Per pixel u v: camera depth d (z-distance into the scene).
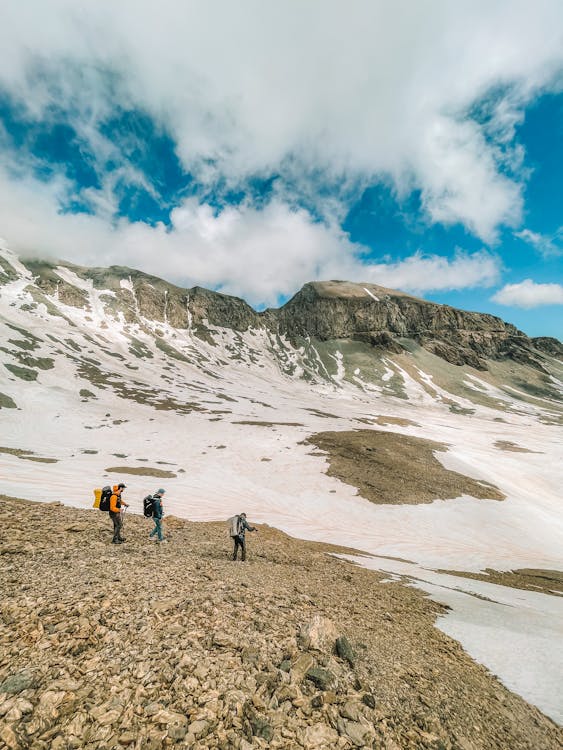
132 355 149.12
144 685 6.95
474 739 7.29
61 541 14.57
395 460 66.31
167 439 68.44
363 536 39.88
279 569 16.75
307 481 55.53
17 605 8.83
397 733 6.88
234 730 6.29
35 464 44.81
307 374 195.50
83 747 5.63
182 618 9.38
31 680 6.61
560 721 8.74
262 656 8.28
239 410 101.00
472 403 175.88
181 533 21.78
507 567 33.53
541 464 79.00
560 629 15.44
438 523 46.22
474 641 12.77
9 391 77.81
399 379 197.12
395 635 11.52
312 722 6.73
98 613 9.02
